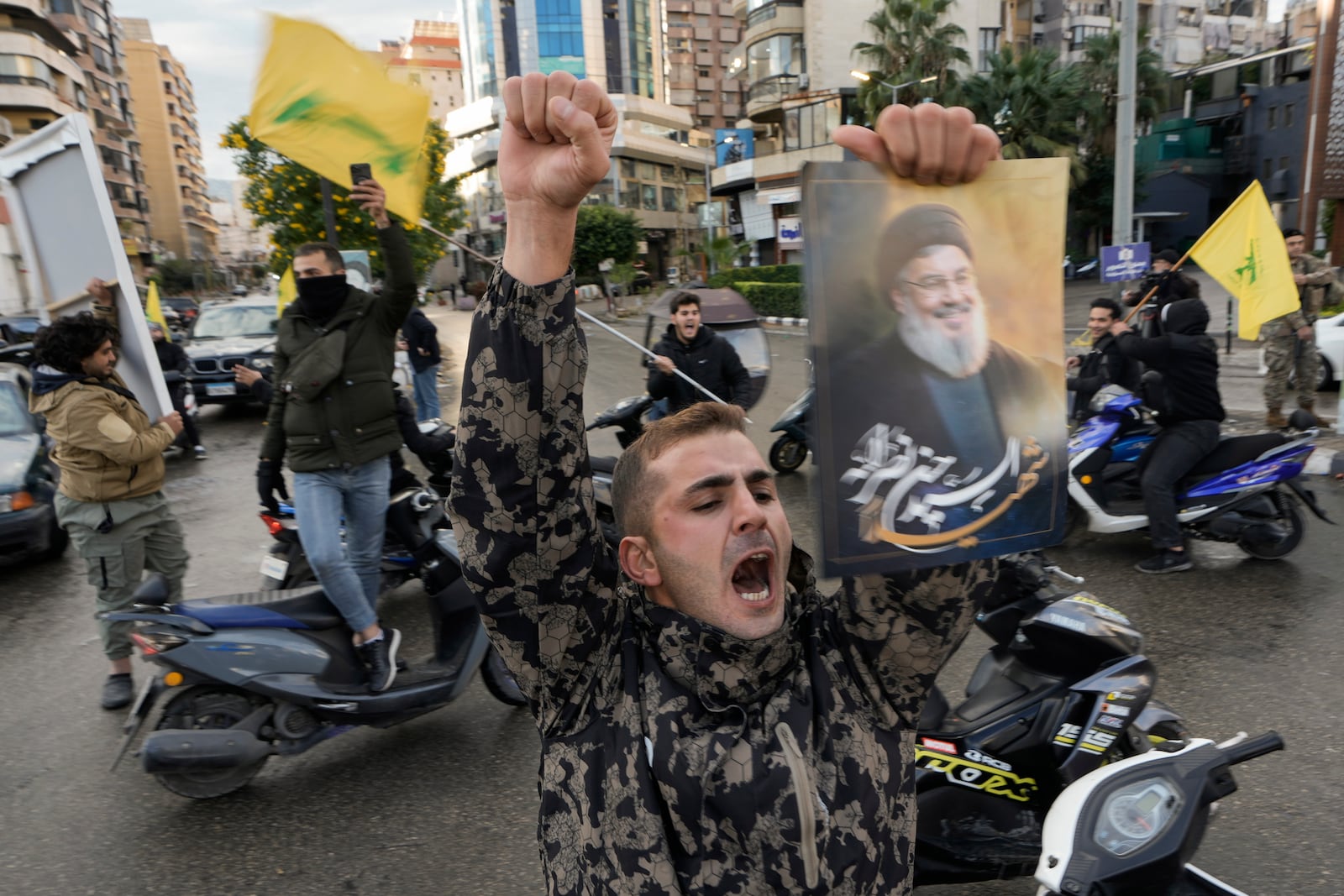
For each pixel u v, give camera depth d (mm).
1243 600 4773
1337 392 9680
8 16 51219
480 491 1018
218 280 100562
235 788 3361
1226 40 63906
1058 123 35750
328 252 3596
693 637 1055
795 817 987
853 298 957
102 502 3945
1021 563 2734
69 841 3186
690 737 1031
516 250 971
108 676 4539
